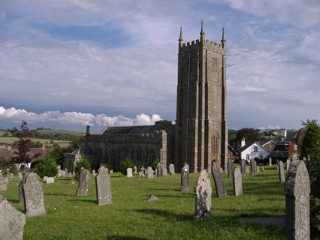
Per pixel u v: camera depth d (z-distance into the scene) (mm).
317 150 13242
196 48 81312
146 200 22141
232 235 12438
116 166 92812
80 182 26797
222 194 22406
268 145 99688
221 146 81875
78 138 122000
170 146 82250
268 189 25156
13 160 67125
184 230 13477
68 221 15734
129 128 100188
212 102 81125
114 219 15914
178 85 83812
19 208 19547
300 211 10383
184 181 27812
